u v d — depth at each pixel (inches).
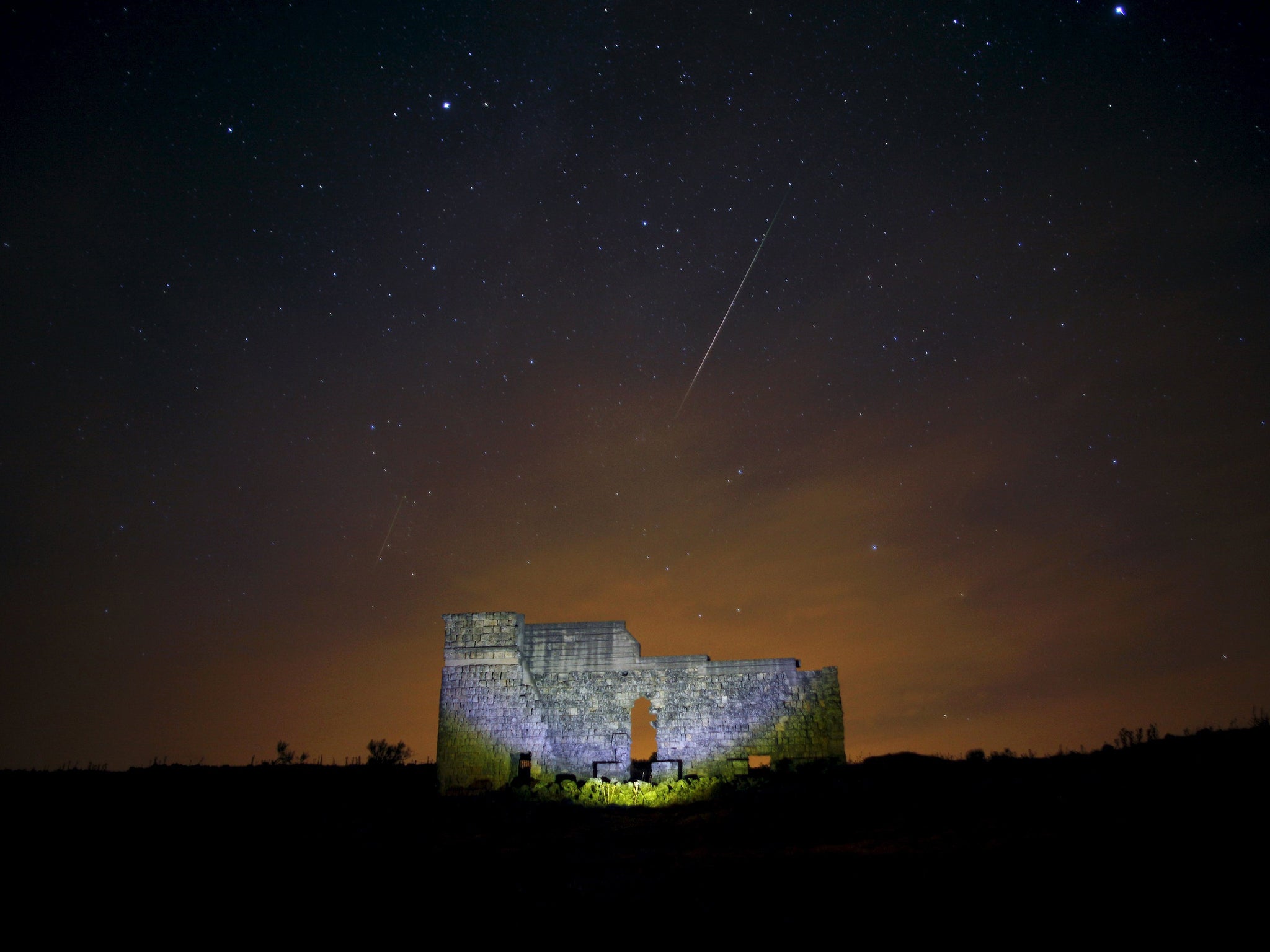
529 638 1179.9
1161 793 649.0
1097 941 400.8
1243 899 422.0
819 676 1110.4
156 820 839.7
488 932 501.7
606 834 810.2
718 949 444.8
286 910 551.5
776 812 850.1
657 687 1141.7
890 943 428.1
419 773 1224.2
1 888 593.6
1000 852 553.6
